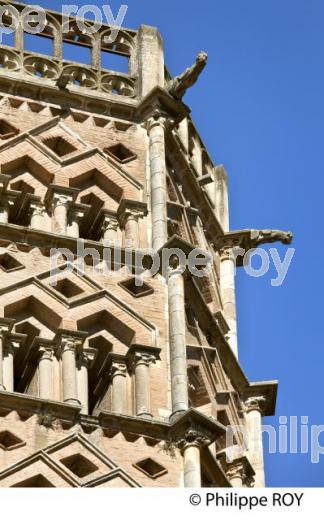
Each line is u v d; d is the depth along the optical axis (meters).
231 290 72.31
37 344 64.44
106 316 66.00
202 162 75.00
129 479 61.69
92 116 71.94
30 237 67.00
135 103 72.62
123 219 69.44
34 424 62.06
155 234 69.00
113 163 70.81
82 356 64.50
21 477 60.78
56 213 68.44
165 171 71.12
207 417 63.31
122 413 63.53
